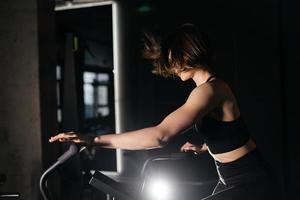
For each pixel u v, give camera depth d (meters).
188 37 1.42
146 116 3.67
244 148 1.37
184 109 1.32
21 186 3.10
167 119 1.30
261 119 3.24
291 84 3.13
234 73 3.33
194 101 1.32
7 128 3.13
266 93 3.22
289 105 3.15
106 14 4.11
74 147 1.30
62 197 3.12
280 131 3.18
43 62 3.15
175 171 3.32
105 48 4.50
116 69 3.73
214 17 3.39
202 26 3.43
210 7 3.40
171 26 3.54
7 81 3.13
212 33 3.40
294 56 3.12
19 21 3.10
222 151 1.38
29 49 3.09
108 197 2.01
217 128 1.37
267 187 1.35
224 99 1.37
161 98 3.62
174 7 3.53
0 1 3.14
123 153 3.59
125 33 3.69
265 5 3.20
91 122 5.00
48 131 3.19
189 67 1.43
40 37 3.11
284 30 3.14
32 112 3.09
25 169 3.09
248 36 3.26
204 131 1.38
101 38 4.36
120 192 1.37
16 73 3.12
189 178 3.30
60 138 1.30
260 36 3.22
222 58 3.37
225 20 3.35
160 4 3.57
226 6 3.34
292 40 3.12
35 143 3.07
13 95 3.12
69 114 3.22
